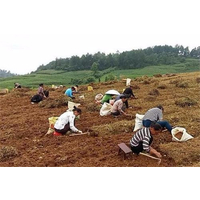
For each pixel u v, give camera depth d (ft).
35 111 41.19
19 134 29.04
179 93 48.11
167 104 39.40
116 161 21.20
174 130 25.16
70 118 27.30
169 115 32.81
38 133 29.27
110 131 27.84
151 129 20.80
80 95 52.70
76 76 203.92
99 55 254.88
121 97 32.37
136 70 199.72
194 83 57.67
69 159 21.95
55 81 175.32
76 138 26.71
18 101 51.16
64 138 26.71
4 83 151.74
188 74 78.07
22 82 163.32
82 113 36.27
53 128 28.76
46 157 22.53
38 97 47.65
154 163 20.72
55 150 23.98
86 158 22.11
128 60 218.59
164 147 22.58
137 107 37.76
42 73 225.97
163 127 25.84
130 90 37.68
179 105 37.86
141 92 51.85
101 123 30.96
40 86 48.42
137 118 28.17
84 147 24.09
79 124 30.96
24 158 22.57
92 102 43.42
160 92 50.67
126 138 25.81
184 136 24.06
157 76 78.59
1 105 47.91
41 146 25.38
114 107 32.42
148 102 41.22
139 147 21.34
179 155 21.17
